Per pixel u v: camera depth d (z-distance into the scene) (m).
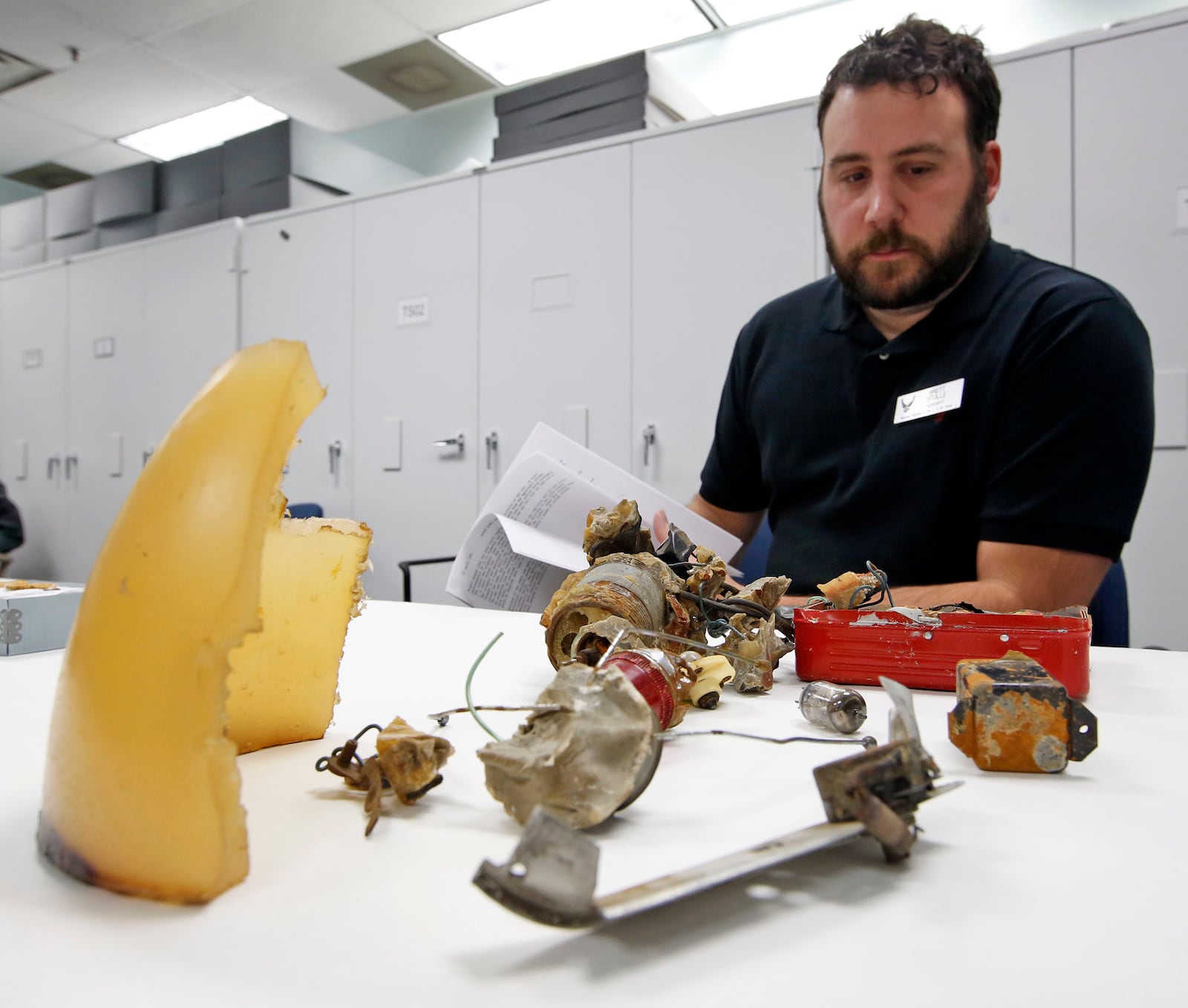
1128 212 1.96
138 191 3.73
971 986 0.25
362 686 0.68
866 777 0.33
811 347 1.51
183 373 3.53
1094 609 1.34
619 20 3.39
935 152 1.24
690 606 0.69
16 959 0.27
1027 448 1.20
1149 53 1.92
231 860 0.31
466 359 2.84
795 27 3.44
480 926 0.29
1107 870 0.34
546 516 1.08
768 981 0.26
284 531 0.49
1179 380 1.93
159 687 0.30
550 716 0.39
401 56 3.59
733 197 2.38
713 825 0.38
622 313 2.56
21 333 4.13
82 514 3.95
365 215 3.02
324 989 0.25
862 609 0.76
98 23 3.31
